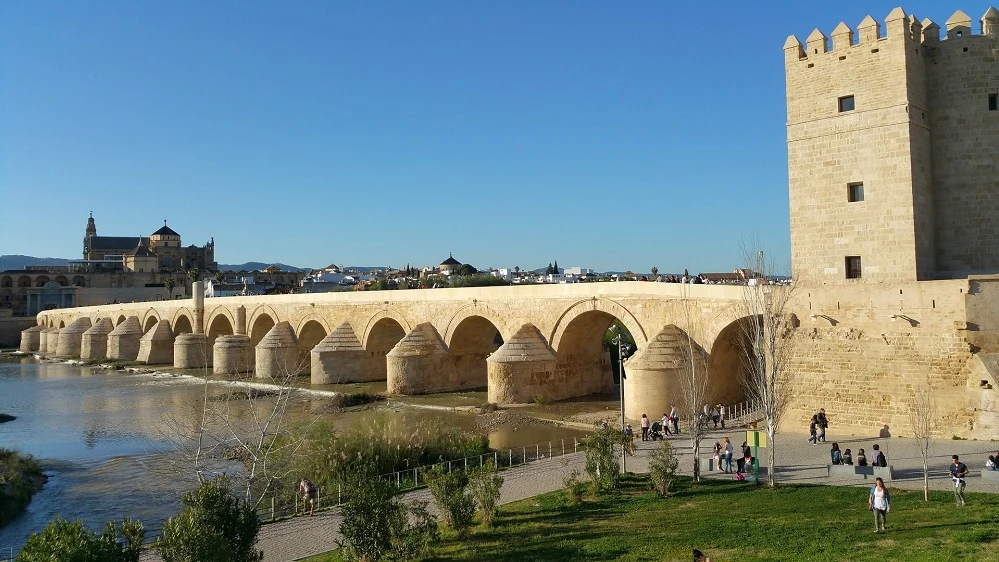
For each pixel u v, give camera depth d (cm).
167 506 2803
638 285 4359
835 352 3017
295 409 4831
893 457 2505
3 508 2725
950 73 3253
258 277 19775
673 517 1980
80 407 5462
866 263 3228
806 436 3027
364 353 6419
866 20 3253
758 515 1939
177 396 5819
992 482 2139
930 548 1548
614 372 6009
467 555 1725
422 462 2981
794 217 3469
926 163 3238
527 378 4806
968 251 3198
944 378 2728
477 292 5466
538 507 2211
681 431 3506
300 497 2498
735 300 3688
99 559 1265
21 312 16838
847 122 3300
